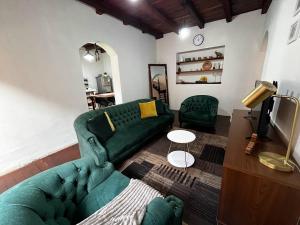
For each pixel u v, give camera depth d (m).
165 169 2.10
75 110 2.96
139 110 3.20
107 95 5.39
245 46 3.77
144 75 4.62
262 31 3.46
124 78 3.96
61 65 2.67
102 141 2.12
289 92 1.45
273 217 1.02
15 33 2.12
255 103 1.03
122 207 1.01
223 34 3.97
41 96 2.47
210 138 2.97
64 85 2.75
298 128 1.14
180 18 3.77
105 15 3.27
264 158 1.08
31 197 0.81
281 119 1.56
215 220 1.37
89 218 0.91
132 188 1.19
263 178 0.96
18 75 2.21
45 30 2.41
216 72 4.45
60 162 2.43
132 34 4.02
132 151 2.38
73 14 2.73
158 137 3.09
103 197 1.15
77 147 2.87
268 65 2.58
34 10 2.27
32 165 2.35
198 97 3.78
